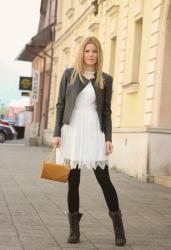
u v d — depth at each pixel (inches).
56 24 1302.9
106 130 243.8
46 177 237.8
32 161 732.7
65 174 237.5
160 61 553.3
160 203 385.4
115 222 240.7
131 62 650.8
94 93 241.3
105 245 239.0
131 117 634.2
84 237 253.8
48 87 1403.8
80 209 336.8
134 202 384.2
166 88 549.6
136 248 235.8
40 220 290.7
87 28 944.9
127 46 677.3
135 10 647.1
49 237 249.6
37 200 364.8
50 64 1369.3
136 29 649.0
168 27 550.6
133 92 630.5
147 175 536.1
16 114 2524.6
